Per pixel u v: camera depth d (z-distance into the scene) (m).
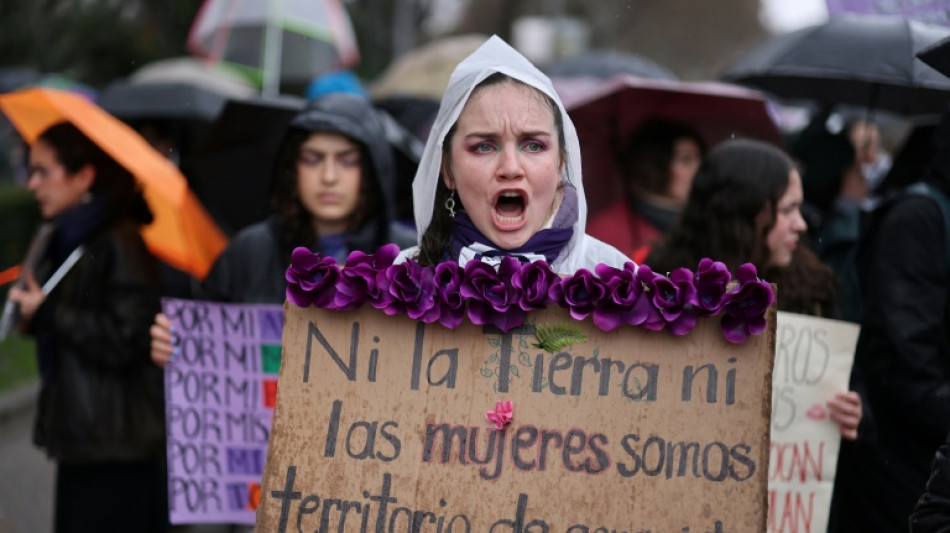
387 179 4.50
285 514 2.64
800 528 3.91
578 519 2.62
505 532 2.62
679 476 2.62
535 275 2.63
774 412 3.91
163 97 8.34
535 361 2.65
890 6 6.00
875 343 4.04
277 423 2.67
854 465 4.18
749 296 2.59
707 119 6.21
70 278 4.79
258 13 7.38
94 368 4.71
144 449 4.74
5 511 7.37
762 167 3.98
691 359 2.63
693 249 4.06
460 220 2.86
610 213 6.13
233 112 5.33
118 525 4.80
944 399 3.93
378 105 8.04
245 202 5.60
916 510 2.65
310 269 2.66
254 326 4.27
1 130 11.30
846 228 4.84
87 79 17.33
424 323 2.67
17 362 11.84
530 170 2.75
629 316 2.61
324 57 7.91
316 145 4.39
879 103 6.56
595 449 2.63
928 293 4.00
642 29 32.56
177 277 5.23
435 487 2.63
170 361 4.26
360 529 2.63
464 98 2.76
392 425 2.66
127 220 4.89
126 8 17.64
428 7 21.38
